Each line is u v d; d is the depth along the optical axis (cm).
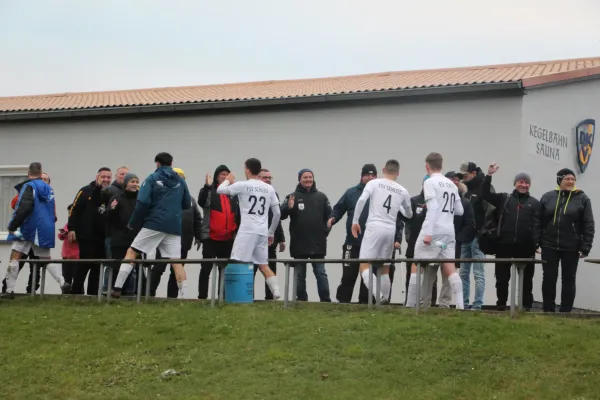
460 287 1400
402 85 2141
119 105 2405
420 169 2100
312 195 1647
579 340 1185
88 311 1448
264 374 1122
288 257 2139
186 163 2350
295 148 2238
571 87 2217
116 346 1259
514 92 2014
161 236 1502
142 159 2402
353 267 1586
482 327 1252
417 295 1349
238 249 1481
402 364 1132
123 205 1602
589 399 1019
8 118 2512
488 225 1502
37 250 1639
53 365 1200
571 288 1447
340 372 1116
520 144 1998
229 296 1500
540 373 1095
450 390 1051
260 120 2280
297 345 1211
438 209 1400
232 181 1509
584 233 1447
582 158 2261
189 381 1117
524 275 1490
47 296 1598
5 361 1225
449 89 2053
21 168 2525
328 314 1352
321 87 2356
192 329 1299
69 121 2486
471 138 2053
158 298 1517
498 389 1058
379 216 1448
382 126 2150
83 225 1661
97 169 2448
